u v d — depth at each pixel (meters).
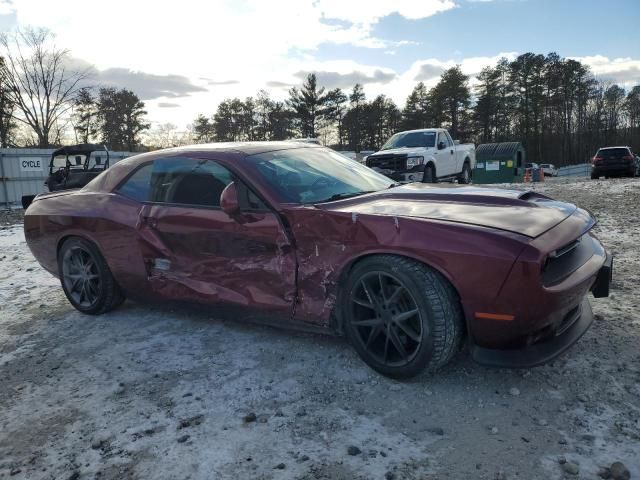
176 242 3.91
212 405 2.98
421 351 2.90
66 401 3.16
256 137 72.44
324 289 3.28
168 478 2.36
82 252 4.63
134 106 61.91
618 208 9.52
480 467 2.31
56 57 41.03
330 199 3.62
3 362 3.82
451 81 71.44
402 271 2.91
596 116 79.25
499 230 2.79
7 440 2.79
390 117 77.50
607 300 4.29
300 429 2.68
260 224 3.46
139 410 2.98
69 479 2.41
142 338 4.07
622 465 2.22
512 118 74.31
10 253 8.36
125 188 4.39
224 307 3.74
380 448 2.49
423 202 3.40
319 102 68.25
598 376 3.04
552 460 2.33
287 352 3.61
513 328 2.71
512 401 2.84
